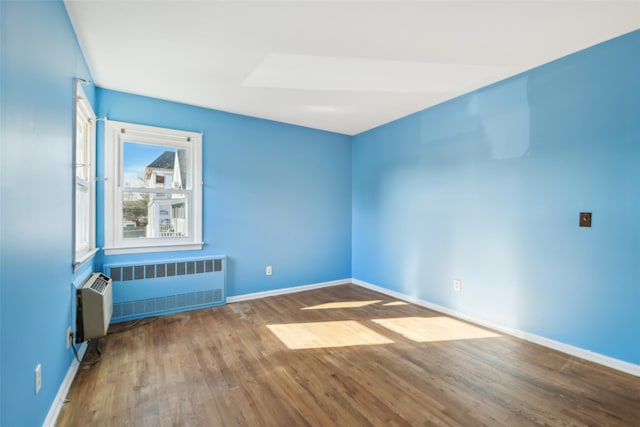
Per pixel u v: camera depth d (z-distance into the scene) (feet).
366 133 15.38
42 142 5.08
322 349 8.54
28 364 4.53
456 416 5.79
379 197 14.60
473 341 9.04
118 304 10.35
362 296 13.75
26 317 4.46
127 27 6.98
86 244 9.29
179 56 8.28
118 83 9.87
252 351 8.39
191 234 11.98
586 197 7.90
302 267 14.73
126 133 10.59
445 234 11.50
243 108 12.18
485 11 6.39
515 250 9.37
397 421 5.65
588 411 5.93
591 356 7.80
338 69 8.99
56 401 5.79
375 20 6.72
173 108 11.41
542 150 8.75
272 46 7.78
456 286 11.10
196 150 11.89
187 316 11.05
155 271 10.98
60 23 5.96
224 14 6.53
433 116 11.92
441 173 11.64
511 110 9.45
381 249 14.49
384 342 8.98
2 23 3.72
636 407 6.03
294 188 14.42
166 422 5.59
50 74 5.44
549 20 6.68
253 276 13.35
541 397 6.37
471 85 10.08
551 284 8.57
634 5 6.15
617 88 7.37
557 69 8.42
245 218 13.08
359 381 6.95
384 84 9.98
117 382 6.84
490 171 10.02
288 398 6.33
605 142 7.57
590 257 7.84
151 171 11.16
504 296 9.66
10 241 3.97
